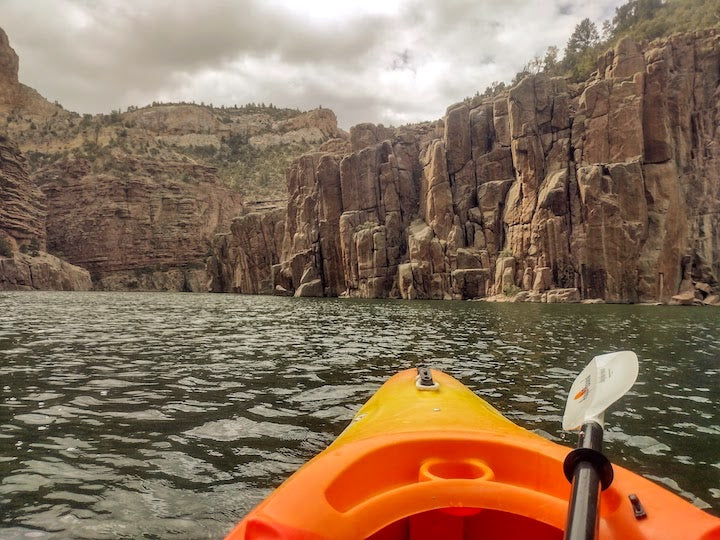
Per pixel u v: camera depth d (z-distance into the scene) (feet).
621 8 272.10
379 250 200.34
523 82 178.91
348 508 8.43
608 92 164.96
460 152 200.03
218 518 13.85
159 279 440.45
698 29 172.04
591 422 8.12
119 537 12.75
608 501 7.75
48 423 22.53
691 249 156.97
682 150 164.55
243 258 322.14
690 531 6.76
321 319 85.81
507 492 7.76
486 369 36.94
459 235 190.29
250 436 21.04
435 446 9.91
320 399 27.50
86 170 458.91
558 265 162.81
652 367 38.58
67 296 210.18
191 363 38.81
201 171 515.91
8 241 336.49
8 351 43.96
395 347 49.03
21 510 14.14
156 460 18.15
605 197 155.84
